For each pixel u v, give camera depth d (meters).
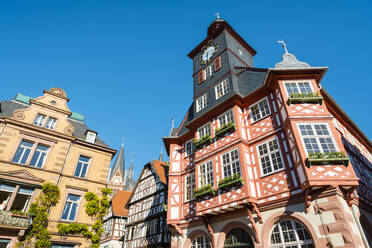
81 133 22.17
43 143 18.70
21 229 14.61
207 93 18.97
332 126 11.59
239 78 17.59
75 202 18.39
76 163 19.69
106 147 21.58
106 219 39.03
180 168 18.72
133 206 33.34
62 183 18.28
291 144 11.90
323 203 10.06
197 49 23.09
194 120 17.97
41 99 20.25
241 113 15.68
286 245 10.75
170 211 16.88
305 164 10.57
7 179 16.06
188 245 15.05
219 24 22.88
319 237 9.72
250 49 22.72
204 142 16.47
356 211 11.08
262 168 13.17
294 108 12.47
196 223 15.16
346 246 8.96
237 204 12.40
